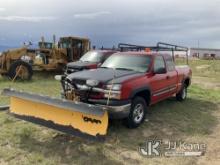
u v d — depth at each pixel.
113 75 6.67
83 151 5.31
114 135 6.28
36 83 13.83
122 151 5.45
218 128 7.19
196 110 8.98
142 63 7.63
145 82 6.98
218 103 10.31
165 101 10.12
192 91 12.88
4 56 15.02
